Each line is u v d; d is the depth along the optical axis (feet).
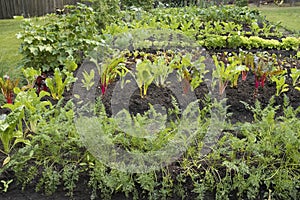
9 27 31.19
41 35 15.06
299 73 13.56
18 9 39.29
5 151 9.05
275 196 8.20
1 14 38.50
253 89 13.39
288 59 17.76
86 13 16.56
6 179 8.50
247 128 9.08
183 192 8.16
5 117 9.04
